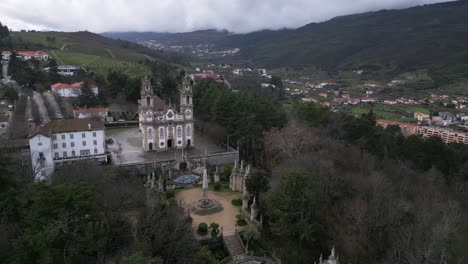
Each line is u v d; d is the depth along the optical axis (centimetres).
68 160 8531
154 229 4488
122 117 13188
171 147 10206
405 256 4909
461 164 8556
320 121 10231
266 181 6328
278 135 8956
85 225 4156
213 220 6019
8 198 4519
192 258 4362
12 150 7762
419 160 8625
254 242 5384
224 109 10575
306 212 5531
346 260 5316
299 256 5350
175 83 14800
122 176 7319
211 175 7931
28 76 14688
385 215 5800
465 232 5506
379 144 9025
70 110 12350
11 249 3891
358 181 6681
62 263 3759
